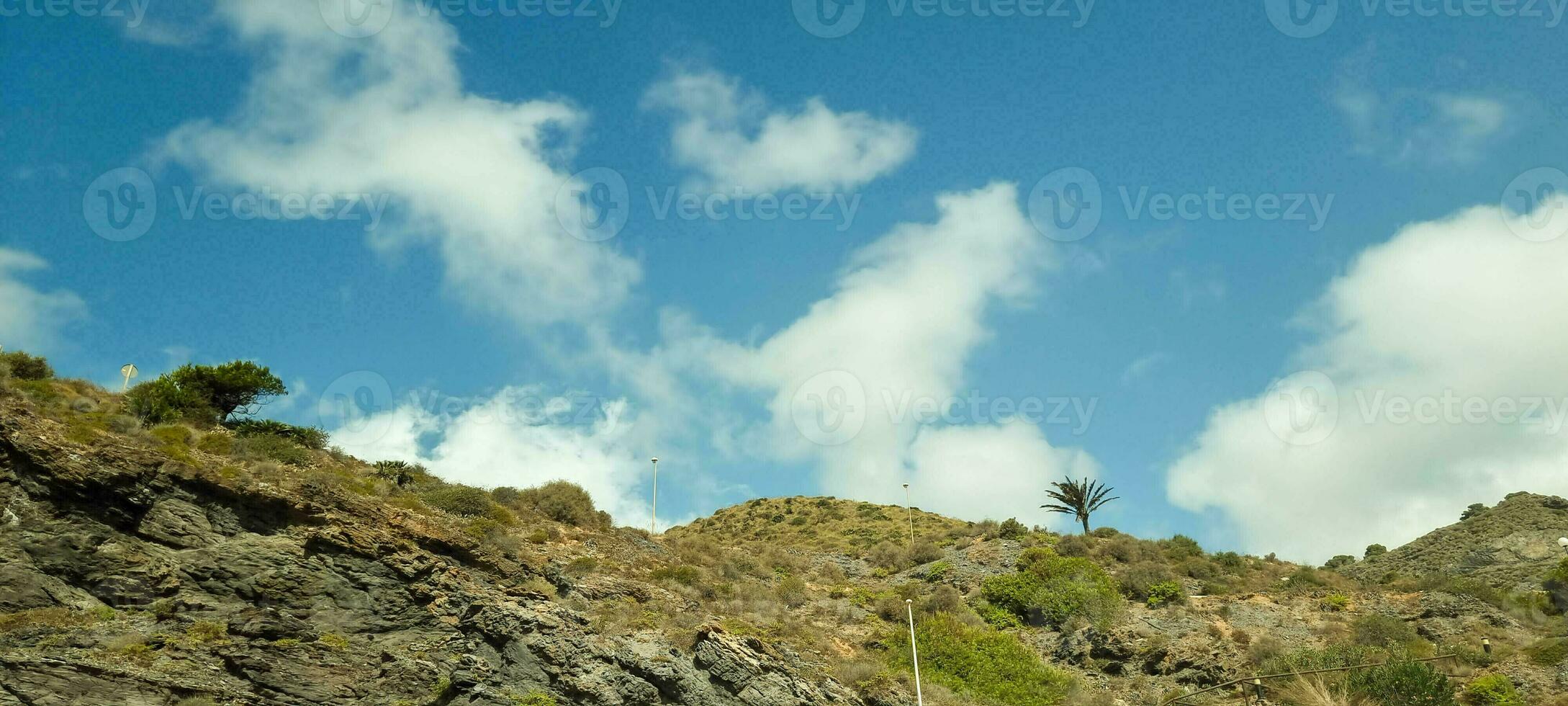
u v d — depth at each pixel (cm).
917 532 8944
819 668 4044
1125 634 4950
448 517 4566
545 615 3706
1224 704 4241
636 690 3500
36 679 2867
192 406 5147
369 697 3300
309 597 3566
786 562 6322
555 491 5697
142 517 3541
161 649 3178
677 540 5947
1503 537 7131
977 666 4512
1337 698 3906
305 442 5288
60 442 3538
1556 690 3934
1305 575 6116
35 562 3291
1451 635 4772
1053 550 6575
